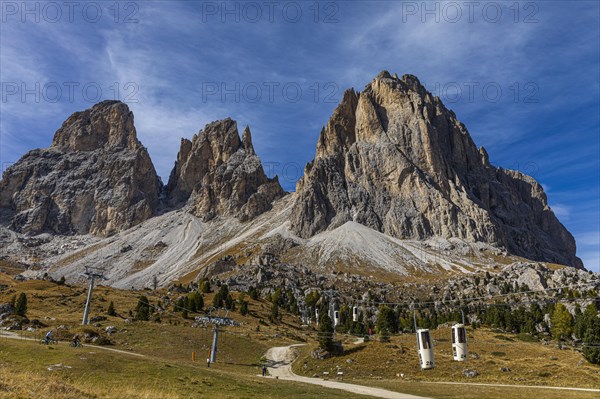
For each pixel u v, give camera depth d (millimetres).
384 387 68562
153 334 106188
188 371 62812
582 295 157750
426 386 69562
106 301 151000
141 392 44812
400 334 126688
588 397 59656
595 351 86688
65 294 156250
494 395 61062
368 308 181000
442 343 105625
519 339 118750
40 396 35594
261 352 107500
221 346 106500
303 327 156250
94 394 40156
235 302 178375
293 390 58469
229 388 54312
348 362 89688
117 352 79375
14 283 183375
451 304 182625
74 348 68938
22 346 66125
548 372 80062
